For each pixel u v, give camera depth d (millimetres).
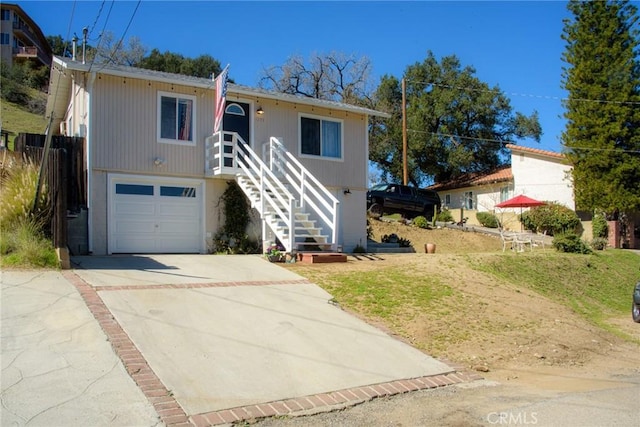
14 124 36438
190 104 16156
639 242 30609
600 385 7203
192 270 11828
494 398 6324
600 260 20500
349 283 11492
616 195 28375
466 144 41531
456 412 5738
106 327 7242
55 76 16734
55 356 6242
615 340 10727
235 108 17094
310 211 17969
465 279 13094
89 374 5859
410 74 42375
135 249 15047
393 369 7164
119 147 14812
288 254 14000
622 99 28688
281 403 5750
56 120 21203
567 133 30281
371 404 5965
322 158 18625
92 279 9891
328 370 6832
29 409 5020
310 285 11070
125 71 14734
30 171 11836
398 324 9289
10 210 11125
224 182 16641
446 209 36844
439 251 23562
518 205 23719
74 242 14125
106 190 14594
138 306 8352
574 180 30094
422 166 42156
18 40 63031
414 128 40500
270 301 9562
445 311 10320
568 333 10328
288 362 6914
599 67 29422
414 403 6051
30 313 7559
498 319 10414
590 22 29578
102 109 14609
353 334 8352
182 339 7203
